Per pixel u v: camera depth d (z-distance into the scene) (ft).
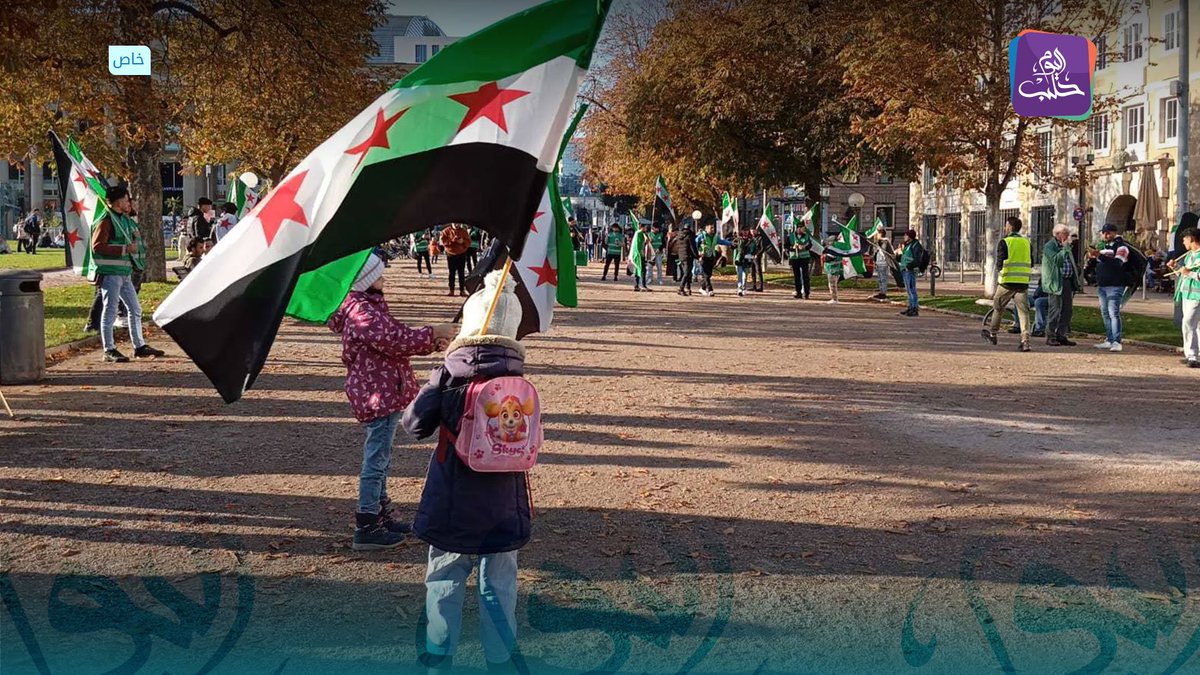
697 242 115.85
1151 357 54.49
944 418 35.45
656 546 20.68
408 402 20.29
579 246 164.66
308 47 88.69
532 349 54.08
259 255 16.21
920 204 201.26
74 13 75.61
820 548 20.72
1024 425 34.32
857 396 40.01
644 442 30.73
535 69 17.15
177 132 109.40
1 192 263.90
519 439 13.91
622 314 78.79
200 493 24.08
